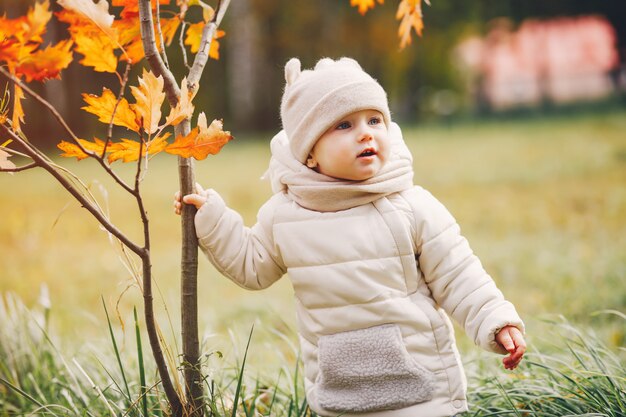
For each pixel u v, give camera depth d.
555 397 2.45
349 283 2.14
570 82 34.34
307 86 2.19
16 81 1.82
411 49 22.91
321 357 2.19
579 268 5.20
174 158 16.06
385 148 2.17
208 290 5.57
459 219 7.77
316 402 2.24
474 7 24.45
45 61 1.94
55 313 4.77
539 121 19.45
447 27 24.03
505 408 2.60
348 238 2.16
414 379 2.14
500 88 35.75
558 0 27.73
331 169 2.19
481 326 2.11
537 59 34.22
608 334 3.73
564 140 14.01
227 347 3.96
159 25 2.28
